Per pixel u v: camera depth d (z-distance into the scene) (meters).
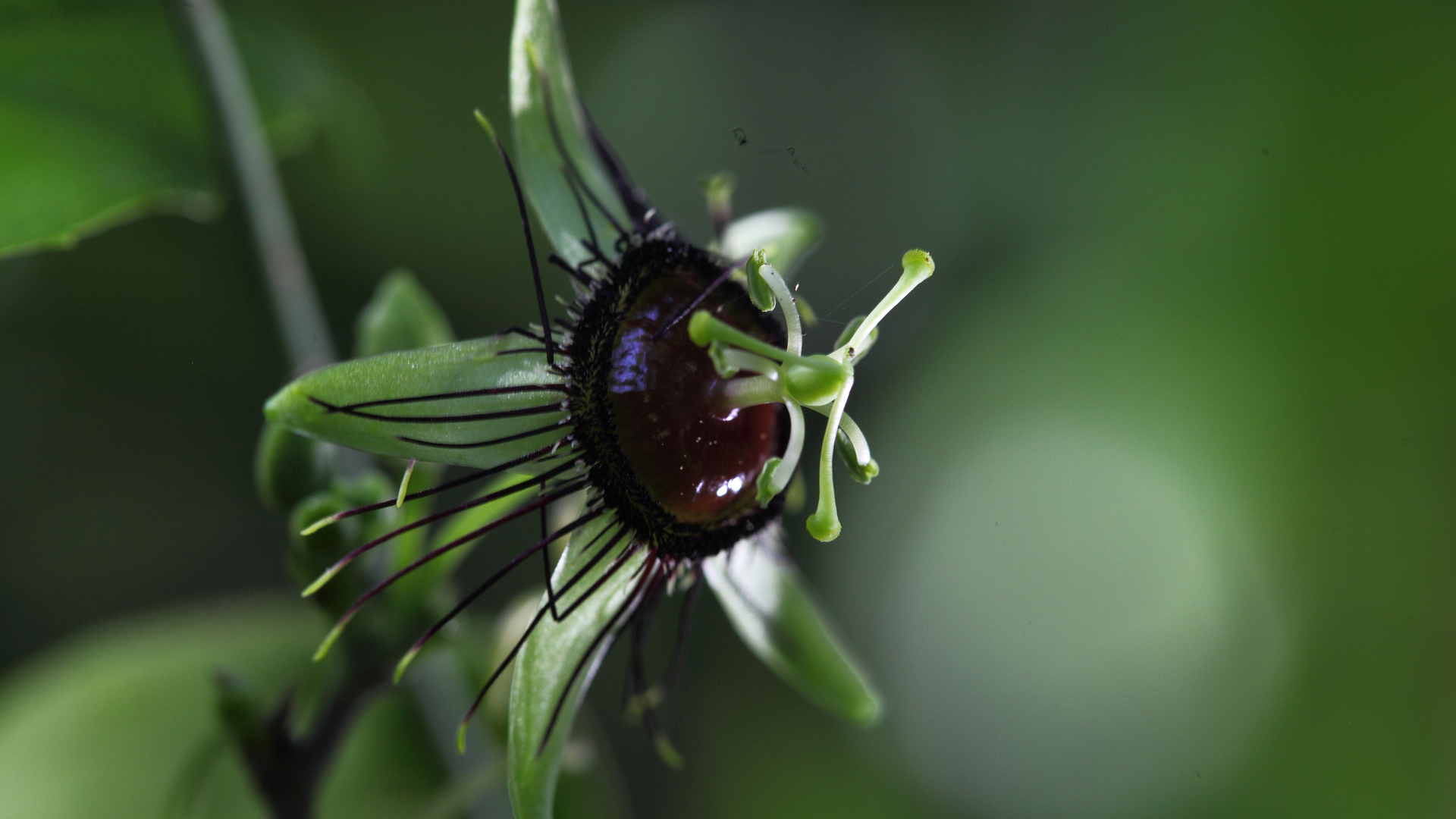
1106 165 0.24
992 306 0.24
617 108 0.27
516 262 0.25
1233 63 0.23
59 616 0.25
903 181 0.26
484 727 0.18
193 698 0.19
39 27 0.18
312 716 0.17
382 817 0.18
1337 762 0.21
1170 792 0.22
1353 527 0.22
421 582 0.17
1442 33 0.22
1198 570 0.22
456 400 0.16
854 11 0.26
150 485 0.26
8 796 0.19
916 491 0.24
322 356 0.18
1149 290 0.23
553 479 0.16
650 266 0.17
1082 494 0.23
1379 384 0.22
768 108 0.26
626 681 0.17
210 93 0.18
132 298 0.26
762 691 0.23
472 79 0.25
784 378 0.16
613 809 0.18
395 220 0.25
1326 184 0.23
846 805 0.23
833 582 0.24
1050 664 0.23
